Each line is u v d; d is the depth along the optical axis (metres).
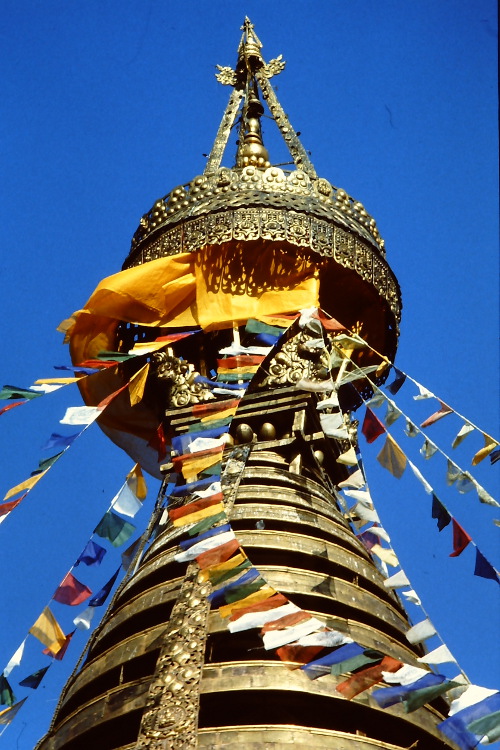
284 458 22.52
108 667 18.72
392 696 15.03
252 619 15.88
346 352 24.03
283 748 16.06
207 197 24.64
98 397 25.16
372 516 18.77
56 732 18.55
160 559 20.72
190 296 23.88
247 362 22.52
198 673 17.03
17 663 18.27
